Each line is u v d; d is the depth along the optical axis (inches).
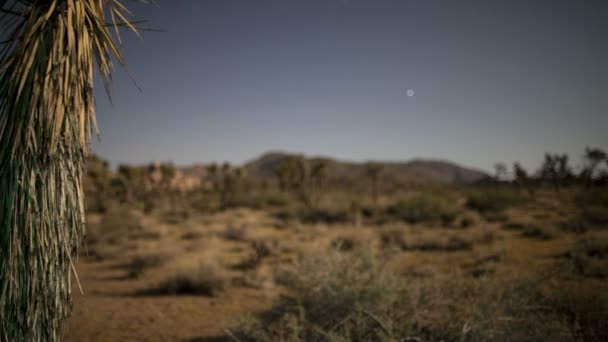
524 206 1094.4
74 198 108.8
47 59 102.7
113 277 386.6
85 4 108.2
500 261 392.8
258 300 293.7
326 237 610.5
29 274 99.0
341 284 180.9
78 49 101.9
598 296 192.9
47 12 101.0
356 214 925.2
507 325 150.8
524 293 163.9
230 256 501.0
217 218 1008.2
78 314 262.4
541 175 1483.8
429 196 904.9
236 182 1601.9
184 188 2308.1
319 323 174.4
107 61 111.5
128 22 108.4
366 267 198.7
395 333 153.9
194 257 478.0
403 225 708.0
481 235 564.7
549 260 384.8
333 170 4313.5
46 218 101.0
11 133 99.3
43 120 100.9
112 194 1421.0
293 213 1024.9
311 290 195.2
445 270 369.1
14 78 100.7
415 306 171.2
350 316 162.6
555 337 145.3
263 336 169.2
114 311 269.7
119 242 582.6
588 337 164.4
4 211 98.0
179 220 980.6
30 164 99.5
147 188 1823.3
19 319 98.3
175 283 329.1
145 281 365.1
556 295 198.7
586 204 823.7
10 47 102.7
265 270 388.8
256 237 635.5
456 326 155.2
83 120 108.0
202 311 269.6
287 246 522.6
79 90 105.2
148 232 701.9
